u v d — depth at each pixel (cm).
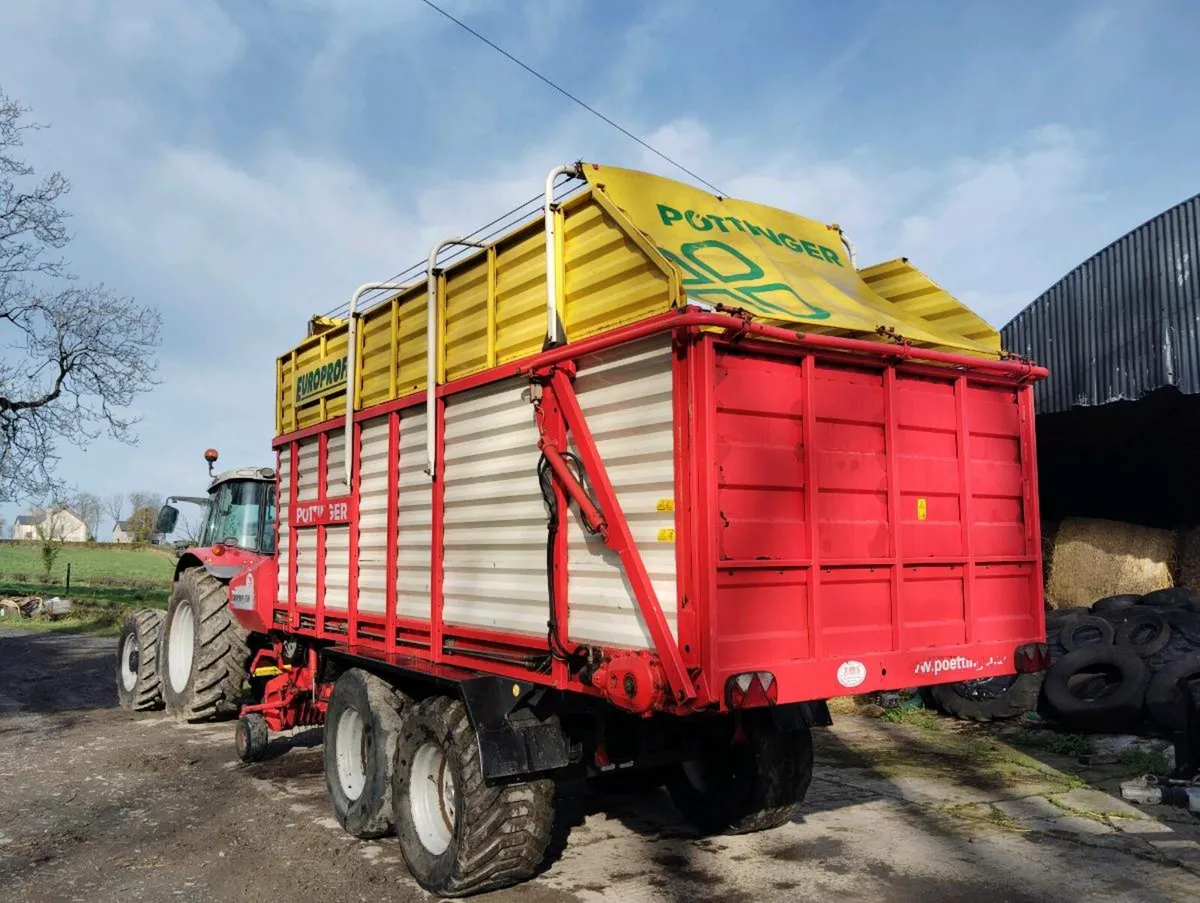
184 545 1069
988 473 443
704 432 337
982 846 487
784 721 483
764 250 450
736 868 460
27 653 1530
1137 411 961
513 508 436
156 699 972
